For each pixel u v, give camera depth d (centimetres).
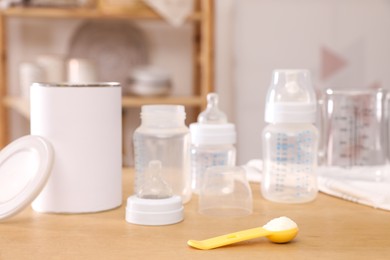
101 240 66
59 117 77
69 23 264
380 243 65
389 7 281
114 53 268
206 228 71
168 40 272
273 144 90
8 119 250
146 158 84
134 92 245
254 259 59
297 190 89
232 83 274
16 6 229
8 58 260
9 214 73
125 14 234
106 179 80
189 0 237
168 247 63
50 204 79
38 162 76
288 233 64
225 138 91
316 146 91
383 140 104
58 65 236
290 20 273
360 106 103
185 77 274
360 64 281
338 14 277
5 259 59
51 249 62
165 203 73
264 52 273
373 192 87
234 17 271
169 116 85
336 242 65
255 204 86
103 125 79
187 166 86
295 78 87
